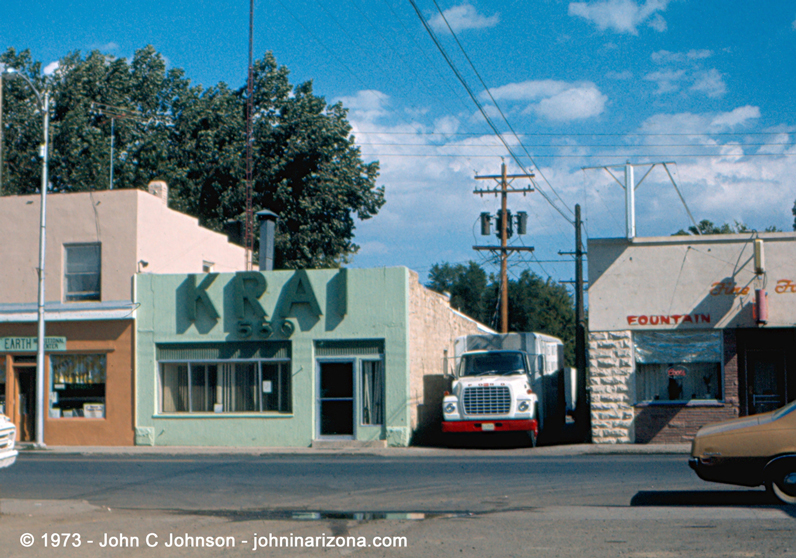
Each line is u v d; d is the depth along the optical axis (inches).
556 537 351.6
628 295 923.4
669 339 914.7
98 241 1036.5
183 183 1678.2
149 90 1823.3
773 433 434.3
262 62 1763.0
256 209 1652.3
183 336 1009.5
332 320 983.0
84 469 689.0
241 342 1002.1
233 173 1659.7
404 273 973.8
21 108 1734.7
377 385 973.8
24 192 1705.2
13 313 1040.8
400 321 969.5
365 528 381.1
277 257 1695.4
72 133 1684.3
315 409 978.7
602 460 724.7
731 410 888.3
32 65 1801.2
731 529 362.6
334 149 1711.4
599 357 926.4
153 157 1670.8
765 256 892.0
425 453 864.9
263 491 537.3
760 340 908.0
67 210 1047.0
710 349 902.4
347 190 1692.9
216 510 458.9
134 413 1009.5
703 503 459.5
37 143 1681.8
